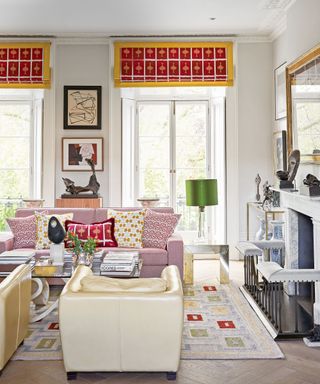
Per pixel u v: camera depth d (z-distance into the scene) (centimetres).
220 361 300
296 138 455
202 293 469
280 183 454
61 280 477
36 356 307
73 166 643
